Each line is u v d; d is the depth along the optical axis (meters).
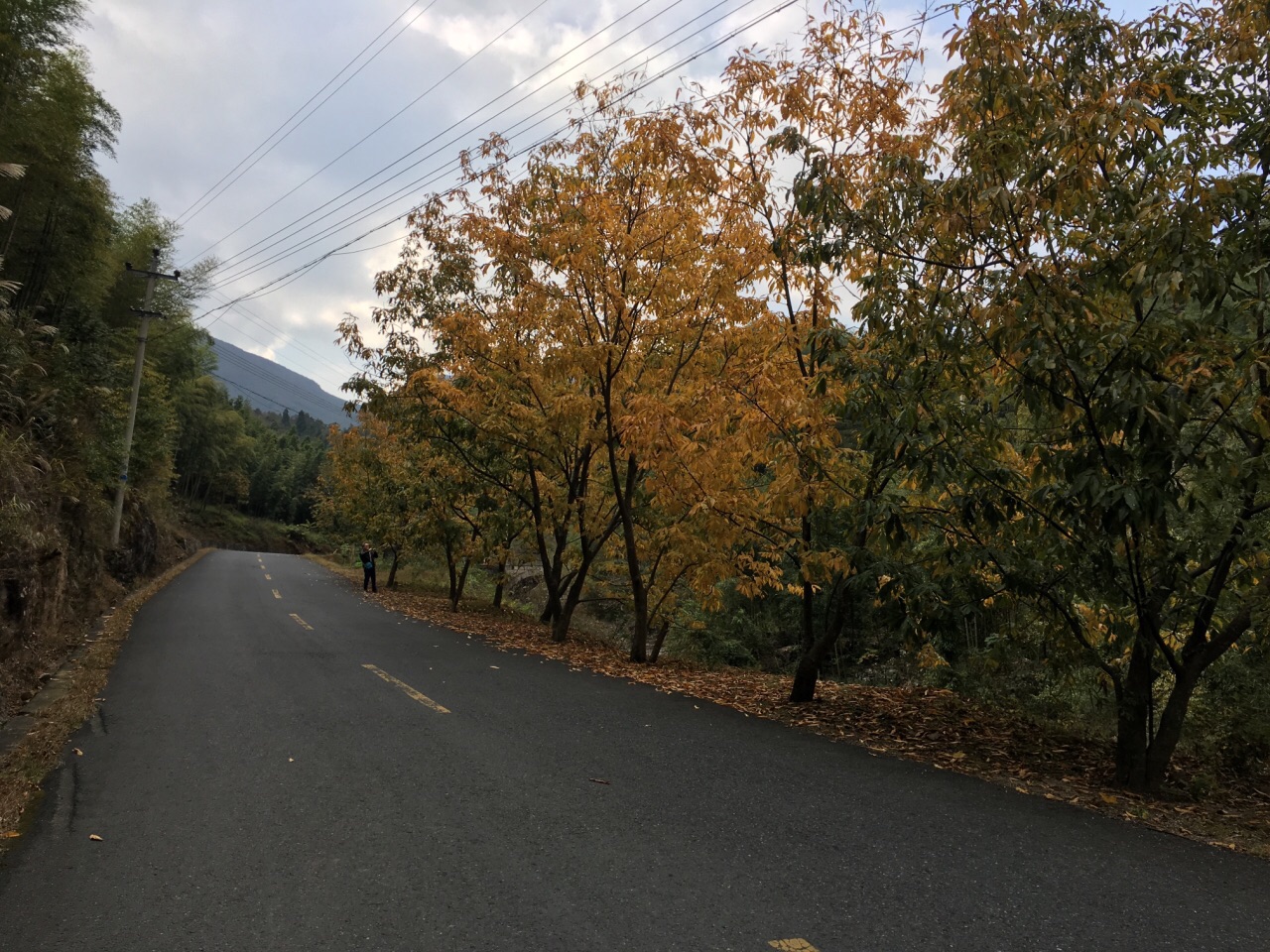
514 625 18.02
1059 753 6.92
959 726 7.83
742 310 10.49
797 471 7.59
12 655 9.04
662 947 3.21
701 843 4.36
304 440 100.06
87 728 6.78
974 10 6.05
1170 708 5.88
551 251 11.28
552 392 13.60
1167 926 3.50
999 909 3.62
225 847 4.23
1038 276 5.39
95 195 19.69
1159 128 5.54
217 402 59.84
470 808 4.86
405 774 5.55
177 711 7.41
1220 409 5.29
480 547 19.61
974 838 4.56
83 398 18.52
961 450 6.13
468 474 17.28
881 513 6.64
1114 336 5.16
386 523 24.69
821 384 6.89
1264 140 5.48
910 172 6.79
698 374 11.57
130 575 21.64
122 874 3.89
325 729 6.79
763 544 9.98
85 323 21.53
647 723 7.45
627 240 10.81
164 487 40.22
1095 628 7.03
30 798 4.98
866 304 6.67
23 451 11.46
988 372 7.11
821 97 8.51
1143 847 4.52
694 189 10.48
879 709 8.67
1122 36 6.06
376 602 21.77
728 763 6.08
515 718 7.41
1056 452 5.84
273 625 14.51
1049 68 6.07
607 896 3.67
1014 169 6.16
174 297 33.12
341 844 4.28
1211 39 6.02
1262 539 5.19
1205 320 5.21
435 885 3.78
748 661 20.34
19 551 9.79
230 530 72.56
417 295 16.53
